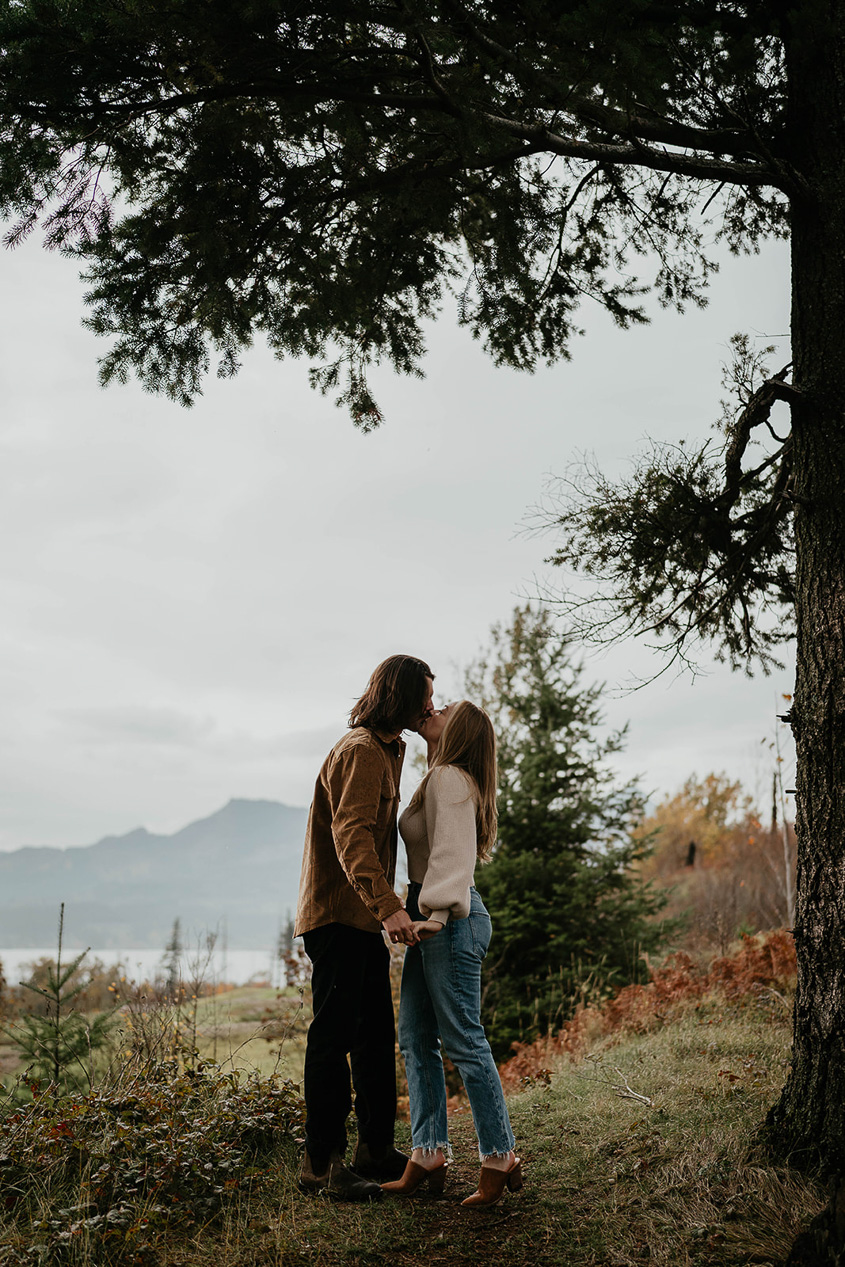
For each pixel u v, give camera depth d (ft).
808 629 11.12
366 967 11.15
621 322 16.12
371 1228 9.38
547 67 10.75
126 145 11.65
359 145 11.87
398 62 11.62
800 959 10.56
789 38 11.51
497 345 16.25
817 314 11.59
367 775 10.34
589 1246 8.84
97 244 12.28
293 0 10.12
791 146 12.10
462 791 10.36
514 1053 29.04
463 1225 9.48
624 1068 15.97
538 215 14.29
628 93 10.68
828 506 11.09
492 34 10.97
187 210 12.17
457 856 10.04
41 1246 8.74
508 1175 9.78
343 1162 10.52
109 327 13.08
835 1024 9.94
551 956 31.63
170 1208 9.86
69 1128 11.25
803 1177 9.50
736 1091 12.53
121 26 9.96
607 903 33.78
